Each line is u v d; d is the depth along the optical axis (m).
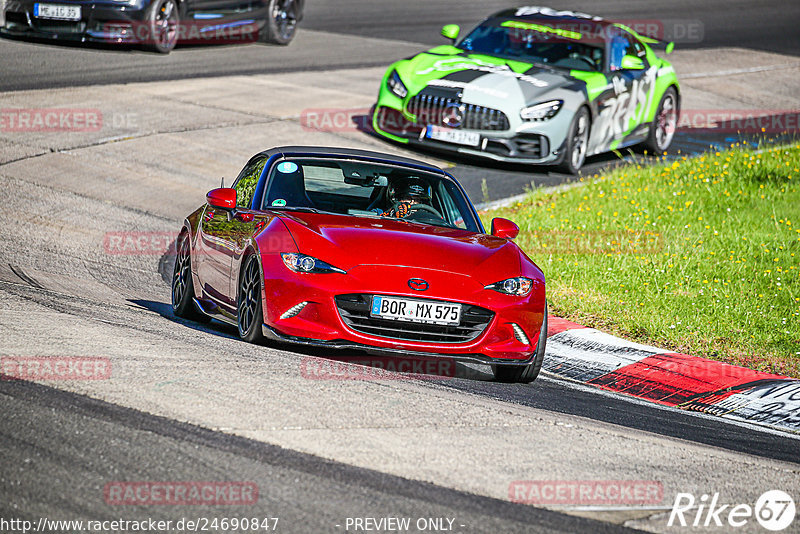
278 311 23.25
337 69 69.69
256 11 73.19
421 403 20.61
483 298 23.72
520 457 18.08
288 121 54.88
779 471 19.62
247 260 24.83
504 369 25.28
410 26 90.81
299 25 86.69
